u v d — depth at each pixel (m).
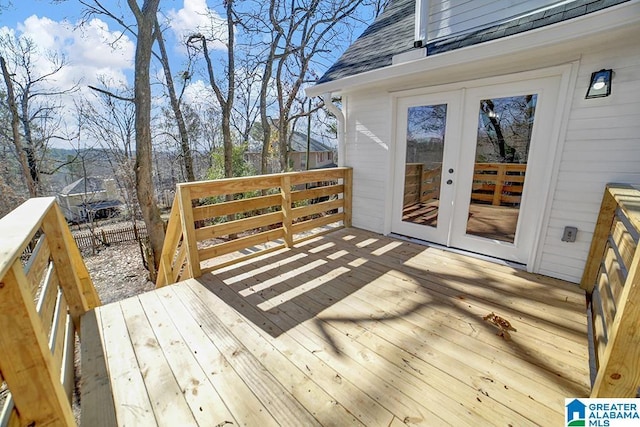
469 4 2.72
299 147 19.97
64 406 0.99
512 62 2.56
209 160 13.87
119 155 13.55
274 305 2.26
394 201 3.87
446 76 3.01
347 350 1.74
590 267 2.35
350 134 4.15
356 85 3.44
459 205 3.22
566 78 2.32
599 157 2.27
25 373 0.89
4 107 10.72
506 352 1.69
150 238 7.54
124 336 1.90
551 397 1.38
